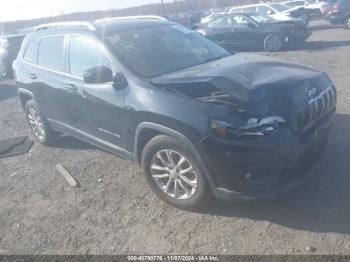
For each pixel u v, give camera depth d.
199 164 3.32
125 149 4.08
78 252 3.31
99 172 4.72
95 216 3.81
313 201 3.58
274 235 3.21
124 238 3.43
